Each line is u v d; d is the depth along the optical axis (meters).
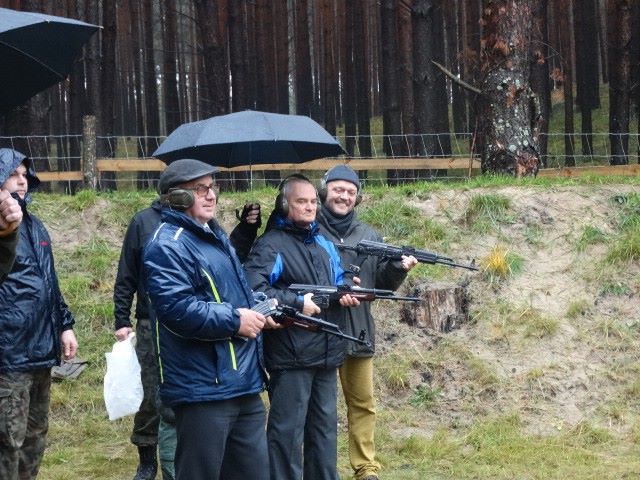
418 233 14.21
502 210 14.44
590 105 38.00
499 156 16.34
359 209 14.93
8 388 7.47
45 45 6.83
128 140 51.41
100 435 11.26
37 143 26.81
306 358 7.80
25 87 7.04
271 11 46.44
